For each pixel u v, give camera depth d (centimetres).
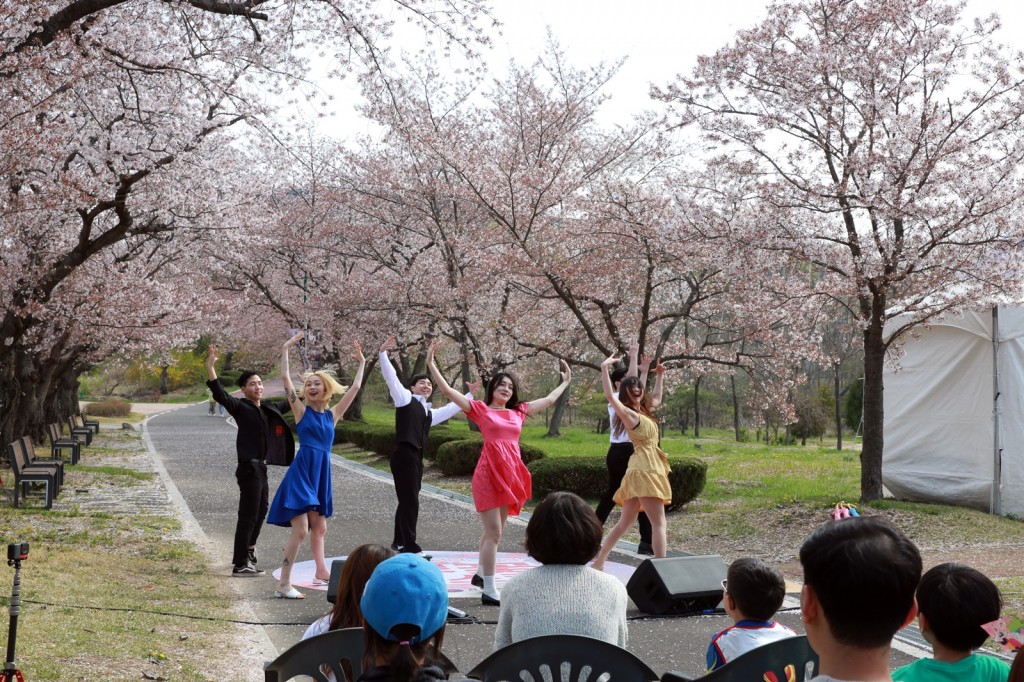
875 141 1261
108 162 1368
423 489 1722
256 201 2205
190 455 2470
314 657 337
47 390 2294
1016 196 1179
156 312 2095
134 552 966
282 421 907
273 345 3441
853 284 1252
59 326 2095
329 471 810
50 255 1798
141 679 495
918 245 1262
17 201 1333
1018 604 731
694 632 663
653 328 1909
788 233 1326
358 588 362
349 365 2842
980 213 1196
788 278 1480
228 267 2927
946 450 1331
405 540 876
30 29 1030
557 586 396
